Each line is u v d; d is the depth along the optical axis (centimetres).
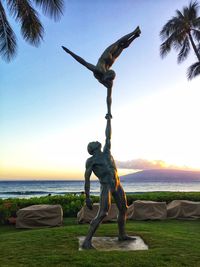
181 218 1327
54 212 1173
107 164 746
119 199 767
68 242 760
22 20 1386
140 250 679
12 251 686
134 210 1295
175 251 669
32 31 1400
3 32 1393
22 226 1149
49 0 1278
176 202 1380
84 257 623
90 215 1224
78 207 1460
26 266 583
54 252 668
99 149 759
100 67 787
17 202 1424
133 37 828
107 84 790
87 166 748
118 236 795
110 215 1238
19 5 1357
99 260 605
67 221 1323
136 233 858
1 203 1386
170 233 900
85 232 881
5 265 590
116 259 610
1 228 1180
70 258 620
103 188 735
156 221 1275
